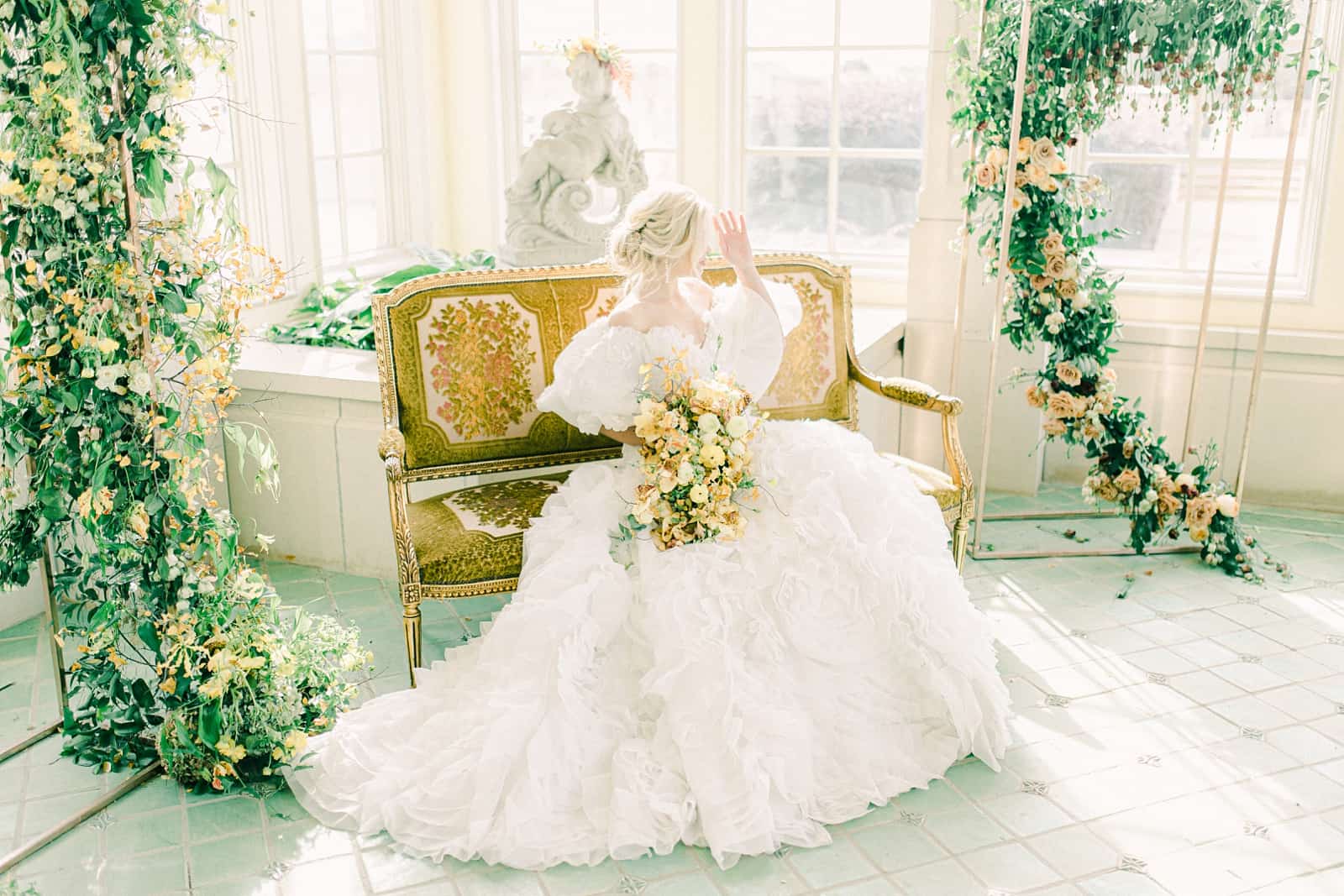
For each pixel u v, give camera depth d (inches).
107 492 106.3
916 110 215.9
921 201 191.3
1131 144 196.4
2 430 107.8
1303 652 145.7
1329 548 178.2
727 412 122.1
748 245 132.6
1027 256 169.3
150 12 101.0
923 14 210.8
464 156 240.2
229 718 114.9
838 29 216.1
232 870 105.3
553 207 189.5
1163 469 174.1
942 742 120.8
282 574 169.5
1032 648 146.9
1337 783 118.3
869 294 219.9
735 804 106.2
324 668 124.3
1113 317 171.9
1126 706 133.1
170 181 108.4
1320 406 189.2
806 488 122.8
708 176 226.2
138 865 106.0
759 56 221.6
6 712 131.6
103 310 104.0
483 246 244.4
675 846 108.5
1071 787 118.0
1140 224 199.3
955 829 111.2
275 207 198.1
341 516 168.4
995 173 164.9
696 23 218.8
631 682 117.0
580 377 124.8
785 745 111.0
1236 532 168.7
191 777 118.1
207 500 115.1
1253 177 192.2
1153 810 114.0
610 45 187.5
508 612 117.3
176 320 110.1
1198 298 194.4
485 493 142.3
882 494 125.6
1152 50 157.9
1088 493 176.2
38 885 103.2
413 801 109.9
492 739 109.2
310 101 207.0
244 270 115.6
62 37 96.7
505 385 143.3
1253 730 128.2
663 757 111.2
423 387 139.8
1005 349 194.1
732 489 120.6
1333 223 185.5
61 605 130.0
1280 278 194.1
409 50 229.5
